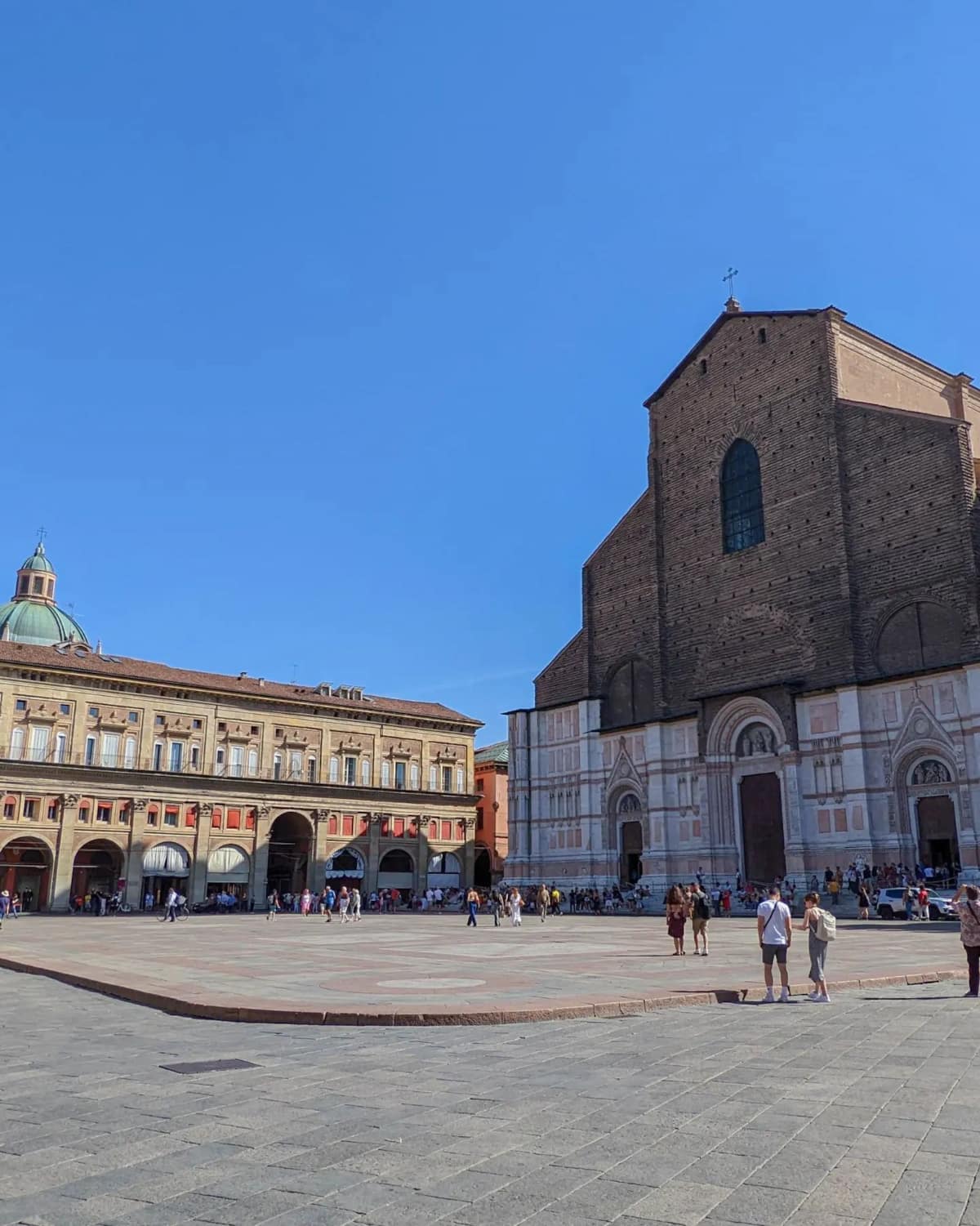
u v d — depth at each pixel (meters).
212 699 85.88
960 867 50.69
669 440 72.50
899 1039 13.67
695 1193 7.09
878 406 59.28
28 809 75.62
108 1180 7.61
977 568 52.78
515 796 76.69
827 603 59.22
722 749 63.06
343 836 90.50
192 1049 13.63
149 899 80.31
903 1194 7.00
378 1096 10.35
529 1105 9.82
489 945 33.06
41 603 118.12
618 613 73.25
